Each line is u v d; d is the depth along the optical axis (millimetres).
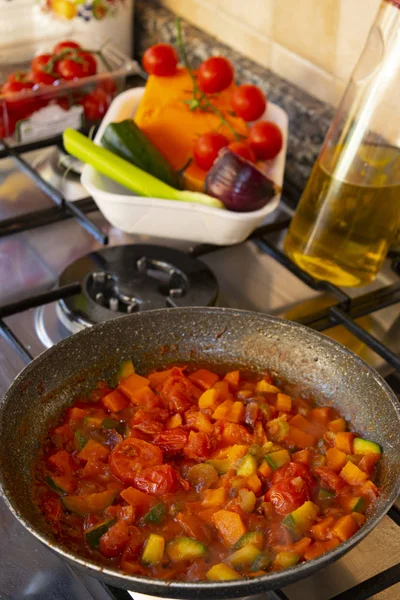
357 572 681
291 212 1167
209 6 1376
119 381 795
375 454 714
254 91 1106
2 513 704
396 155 903
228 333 820
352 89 937
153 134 1102
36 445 719
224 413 750
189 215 969
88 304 919
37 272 1032
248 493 661
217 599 562
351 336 958
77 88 1269
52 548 564
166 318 810
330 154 957
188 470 696
